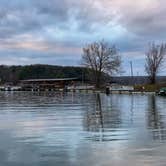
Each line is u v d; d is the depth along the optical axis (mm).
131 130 21750
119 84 132125
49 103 54625
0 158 13922
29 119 29219
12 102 57656
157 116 30953
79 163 13031
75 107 44875
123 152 14852
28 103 54688
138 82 127938
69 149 15633
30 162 13258
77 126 24141
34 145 16656
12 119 29234
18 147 16172
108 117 30578
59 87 146500
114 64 134000
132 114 33344
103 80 133875
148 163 12914
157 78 115375
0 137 19141
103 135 19750
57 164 12922
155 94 91562
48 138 18750
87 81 141750
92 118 29828
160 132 20703
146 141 17562
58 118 30047
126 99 67000
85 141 17734
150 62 130875
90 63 134125
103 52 133500
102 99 68062
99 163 12992
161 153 14562
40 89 143750
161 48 116375
